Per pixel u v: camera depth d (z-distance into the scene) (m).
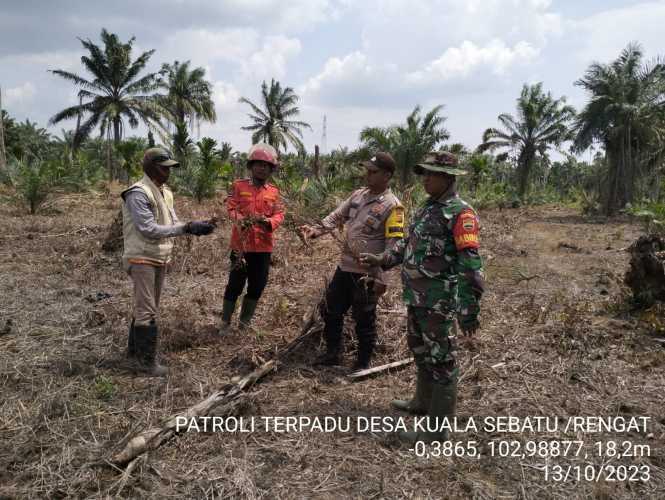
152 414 2.92
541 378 3.62
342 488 2.36
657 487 2.41
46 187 11.79
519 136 34.59
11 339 3.95
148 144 28.91
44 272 6.05
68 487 2.28
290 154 37.41
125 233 3.42
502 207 24.70
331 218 3.83
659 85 22.11
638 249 5.20
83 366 3.47
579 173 56.78
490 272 7.46
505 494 2.35
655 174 24.70
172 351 3.90
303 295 5.29
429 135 21.12
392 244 3.41
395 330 4.30
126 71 32.06
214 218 3.35
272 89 44.12
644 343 4.28
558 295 5.73
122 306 4.82
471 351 4.07
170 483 2.35
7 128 41.19
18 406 2.94
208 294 5.37
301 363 3.81
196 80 40.06
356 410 3.12
